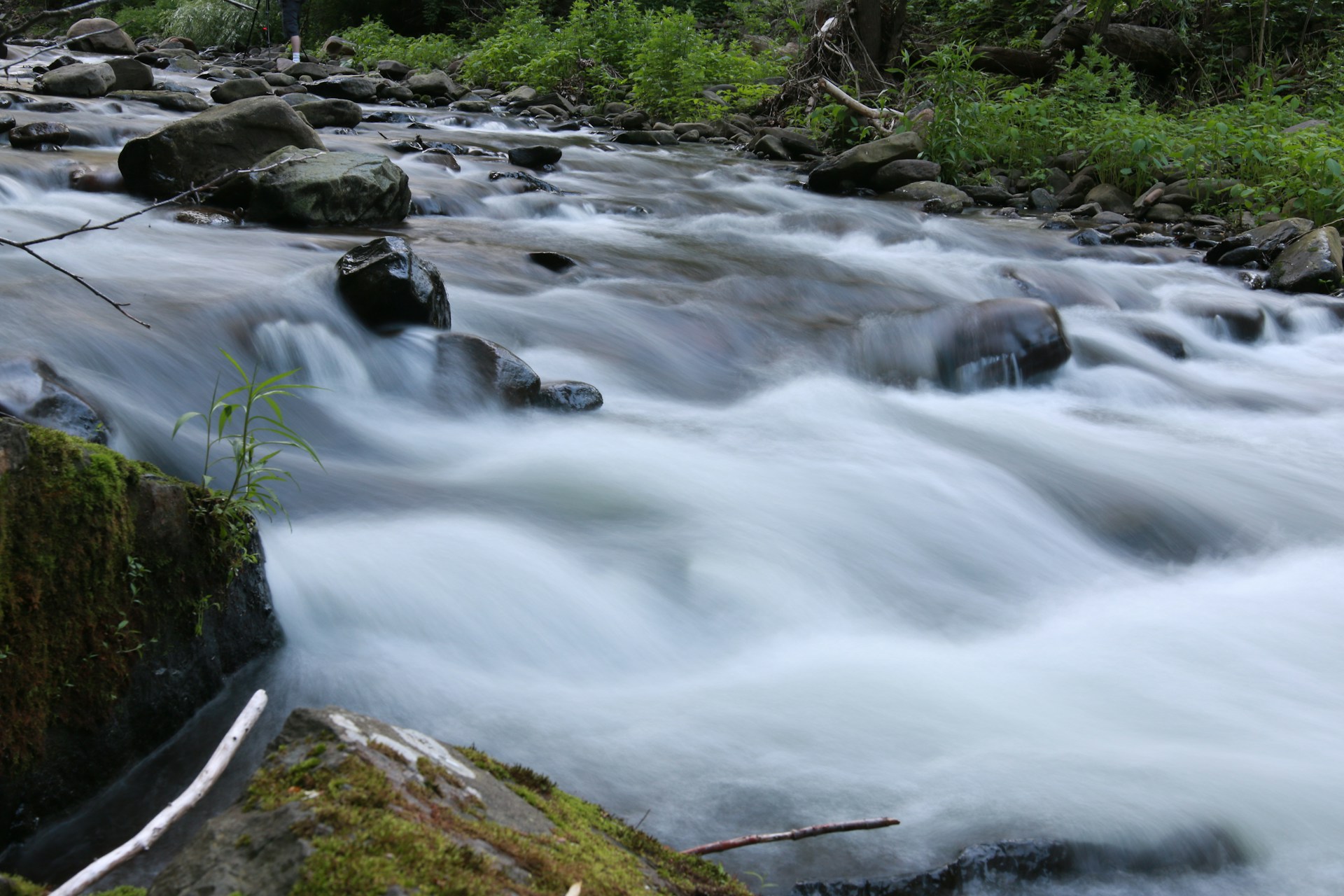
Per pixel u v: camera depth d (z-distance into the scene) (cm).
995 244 1165
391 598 383
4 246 693
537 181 1236
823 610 432
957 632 431
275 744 169
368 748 168
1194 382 820
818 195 1411
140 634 290
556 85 2281
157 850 261
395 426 567
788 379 712
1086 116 1614
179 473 455
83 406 423
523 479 514
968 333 751
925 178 1452
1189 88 2031
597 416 616
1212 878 284
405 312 619
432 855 144
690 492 514
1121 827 290
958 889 266
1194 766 327
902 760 324
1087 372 788
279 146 957
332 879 136
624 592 415
